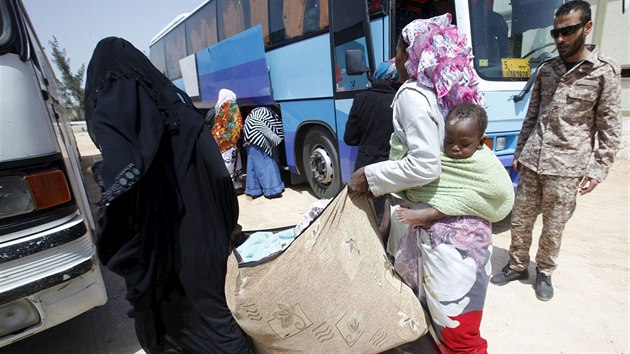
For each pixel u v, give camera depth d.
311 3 4.71
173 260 1.67
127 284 1.55
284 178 6.95
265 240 2.09
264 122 5.49
